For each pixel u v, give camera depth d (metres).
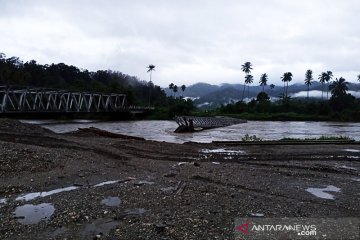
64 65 187.25
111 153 21.48
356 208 11.23
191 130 52.97
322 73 165.88
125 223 9.38
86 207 10.74
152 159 20.88
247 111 127.25
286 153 24.45
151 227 9.05
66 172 15.64
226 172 16.83
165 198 11.72
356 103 130.12
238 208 10.84
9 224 9.28
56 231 8.84
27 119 86.12
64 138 28.03
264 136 45.94
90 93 87.94
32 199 11.65
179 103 111.25
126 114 104.69
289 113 118.56
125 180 14.61
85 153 20.91
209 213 10.27
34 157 17.75
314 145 29.78
